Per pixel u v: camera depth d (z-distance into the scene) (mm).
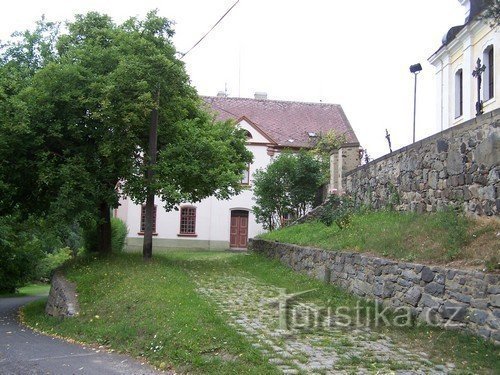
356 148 20141
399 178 14422
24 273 28109
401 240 10914
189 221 31641
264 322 9281
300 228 19391
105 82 15102
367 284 10758
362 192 17422
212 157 17250
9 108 14555
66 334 10984
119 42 16188
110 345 9422
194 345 7930
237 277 15391
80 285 13648
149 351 8438
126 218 30906
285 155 24875
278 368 6723
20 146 15328
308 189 23906
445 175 11781
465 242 9148
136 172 16281
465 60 20172
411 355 7258
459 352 7141
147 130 16688
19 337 11133
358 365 6828
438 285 8445
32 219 19359
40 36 17453
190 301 10555
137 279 13047
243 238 31719
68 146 16328
